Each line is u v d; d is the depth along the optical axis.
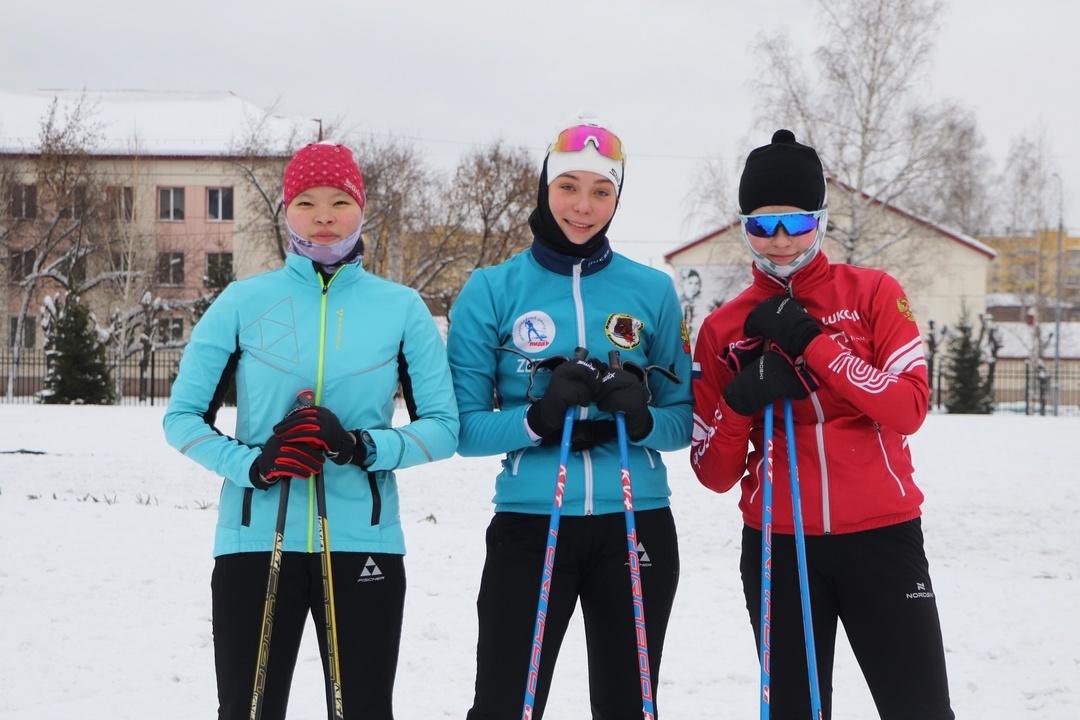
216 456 2.74
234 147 30.22
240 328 2.86
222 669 2.69
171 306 30.73
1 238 30.05
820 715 2.72
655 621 2.96
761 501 2.97
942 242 29.06
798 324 2.84
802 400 2.88
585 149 3.07
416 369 2.95
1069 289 46.81
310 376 2.82
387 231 29.23
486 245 29.03
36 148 32.06
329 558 2.70
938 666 2.72
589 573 3.00
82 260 30.66
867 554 2.79
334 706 2.66
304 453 2.62
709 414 3.10
